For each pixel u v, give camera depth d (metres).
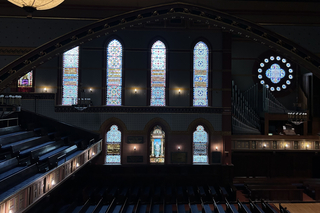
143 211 17.00
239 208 17.58
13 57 17.27
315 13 16.59
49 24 17.30
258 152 23.48
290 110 22.45
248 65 24.59
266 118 22.41
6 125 19.22
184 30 21.66
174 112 21.59
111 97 21.62
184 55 21.73
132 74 21.58
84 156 16.81
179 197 19.30
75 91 21.47
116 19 12.88
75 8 16.53
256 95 23.62
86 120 21.25
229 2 16.09
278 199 20.69
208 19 12.88
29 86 21.27
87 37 13.02
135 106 21.44
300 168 23.62
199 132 21.89
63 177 13.53
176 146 21.61
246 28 12.84
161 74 21.81
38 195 11.06
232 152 23.34
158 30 21.62
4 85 12.52
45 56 12.87
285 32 16.73
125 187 20.17
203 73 21.91
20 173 10.77
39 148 14.38
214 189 20.42
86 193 17.77
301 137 22.61
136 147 21.50
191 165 21.36
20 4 6.30
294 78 24.64
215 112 21.66
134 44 21.59
